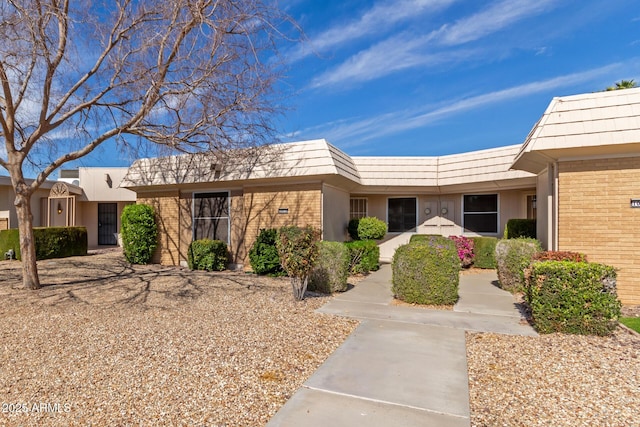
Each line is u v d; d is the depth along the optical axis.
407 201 14.23
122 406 3.08
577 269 4.95
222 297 7.30
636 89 6.59
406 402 3.15
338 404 3.12
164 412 2.98
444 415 2.94
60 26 7.50
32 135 7.96
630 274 6.70
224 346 4.50
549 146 6.78
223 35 7.39
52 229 13.77
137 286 8.44
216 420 2.86
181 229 12.21
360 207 14.56
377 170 12.88
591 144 6.48
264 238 10.05
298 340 4.75
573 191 7.16
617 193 6.85
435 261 6.71
